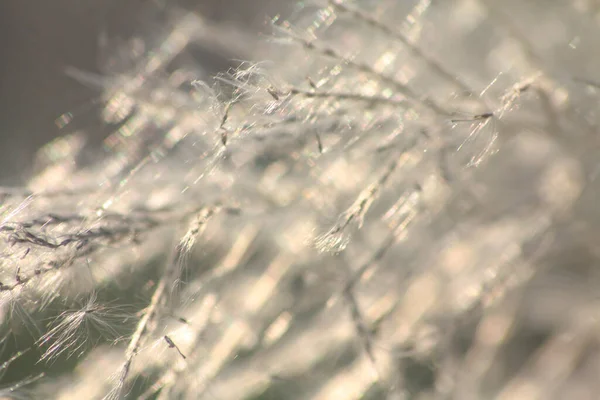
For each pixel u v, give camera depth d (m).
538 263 0.67
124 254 0.65
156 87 0.70
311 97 0.63
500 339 0.68
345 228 0.64
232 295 0.67
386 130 0.65
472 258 0.68
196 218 0.64
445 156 0.65
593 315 0.68
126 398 0.65
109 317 0.62
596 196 0.67
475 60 0.71
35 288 0.62
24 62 0.83
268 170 0.68
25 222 0.62
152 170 0.67
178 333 0.64
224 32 0.75
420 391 0.67
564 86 0.66
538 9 0.72
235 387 0.67
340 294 0.65
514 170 0.70
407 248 0.69
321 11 0.69
